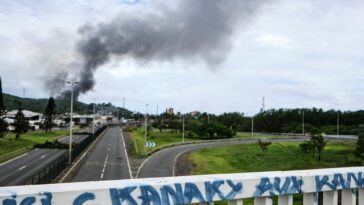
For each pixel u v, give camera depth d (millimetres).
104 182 4855
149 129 141500
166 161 63750
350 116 147375
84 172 48812
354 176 6695
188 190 5047
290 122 149625
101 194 4535
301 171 6402
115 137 111312
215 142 101688
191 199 5059
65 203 4352
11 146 76812
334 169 6816
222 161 67312
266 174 5879
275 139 110438
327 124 149125
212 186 5195
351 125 143625
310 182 6117
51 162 56812
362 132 69062
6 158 60844
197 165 60812
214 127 113688
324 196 6543
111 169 52531
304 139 110438
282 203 6012
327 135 123062
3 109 78125
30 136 102312
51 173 39656
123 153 71938
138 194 4734
